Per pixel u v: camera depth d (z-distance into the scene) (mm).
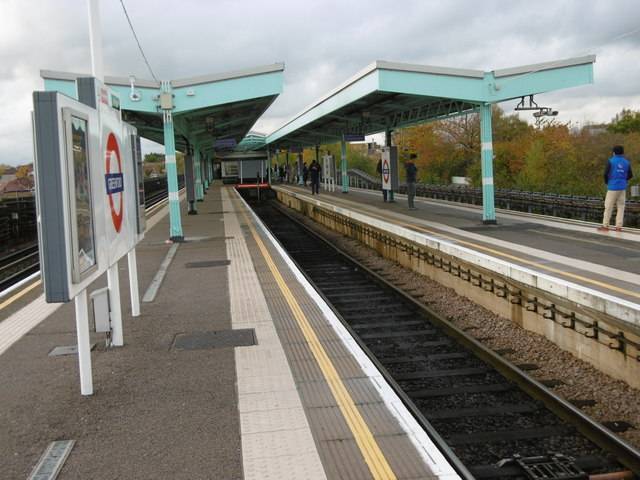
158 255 13531
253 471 3729
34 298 9422
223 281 10125
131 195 7188
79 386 5379
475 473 4867
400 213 21016
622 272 9445
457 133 48969
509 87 16062
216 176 59656
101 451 4090
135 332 7152
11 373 5801
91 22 6438
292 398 4898
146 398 5035
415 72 15719
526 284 8867
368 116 23016
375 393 4965
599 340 7191
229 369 5680
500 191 24969
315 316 7602
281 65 15000
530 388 6637
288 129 34062
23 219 27125
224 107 17672
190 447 4098
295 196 34844
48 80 13609
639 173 24641
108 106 5715
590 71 16141
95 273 5027
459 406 6477
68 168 4285
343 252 17422
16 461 3986
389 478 3578
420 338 9141
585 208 18422
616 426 5695
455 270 11711
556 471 4805
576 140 42156
